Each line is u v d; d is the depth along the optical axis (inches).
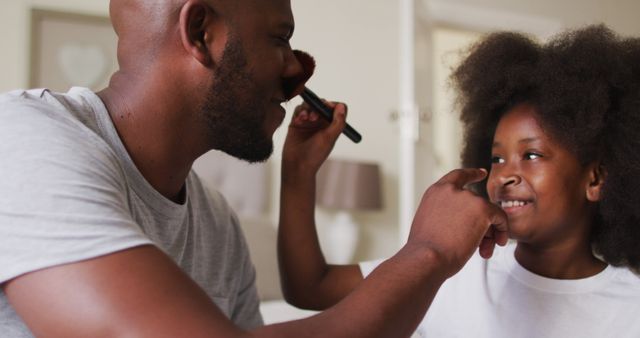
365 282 21.3
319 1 106.4
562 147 33.0
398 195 108.9
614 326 31.4
